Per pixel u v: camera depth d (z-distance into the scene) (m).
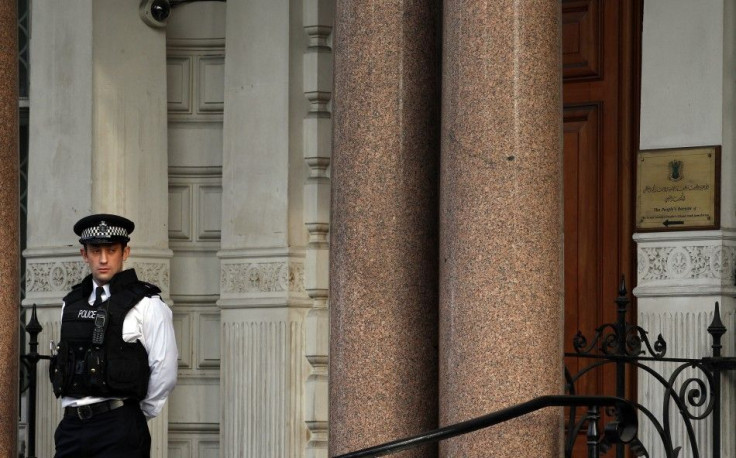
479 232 11.99
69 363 13.63
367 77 12.95
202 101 18.44
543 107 12.05
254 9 17.88
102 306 13.66
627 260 16.69
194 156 18.44
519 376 11.84
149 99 18.05
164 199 18.14
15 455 14.02
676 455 13.48
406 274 12.82
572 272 17.05
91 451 13.62
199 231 18.41
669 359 14.13
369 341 12.76
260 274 17.67
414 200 12.88
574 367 16.97
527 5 12.07
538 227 11.95
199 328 18.31
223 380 17.84
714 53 15.16
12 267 13.99
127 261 17.62
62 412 17.59
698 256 15.20
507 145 11.98
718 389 14.30
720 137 15.15
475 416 11.91
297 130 17.69
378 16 12.98
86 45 17.62
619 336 14.39
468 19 12.18
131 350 13.64
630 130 16.73
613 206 16.80
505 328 11.88
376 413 12.70
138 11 17.98
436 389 12.86
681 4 15.36
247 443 17.66
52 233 17.75
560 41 12.35
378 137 12.91
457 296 12.07
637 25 16.73
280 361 17.48
